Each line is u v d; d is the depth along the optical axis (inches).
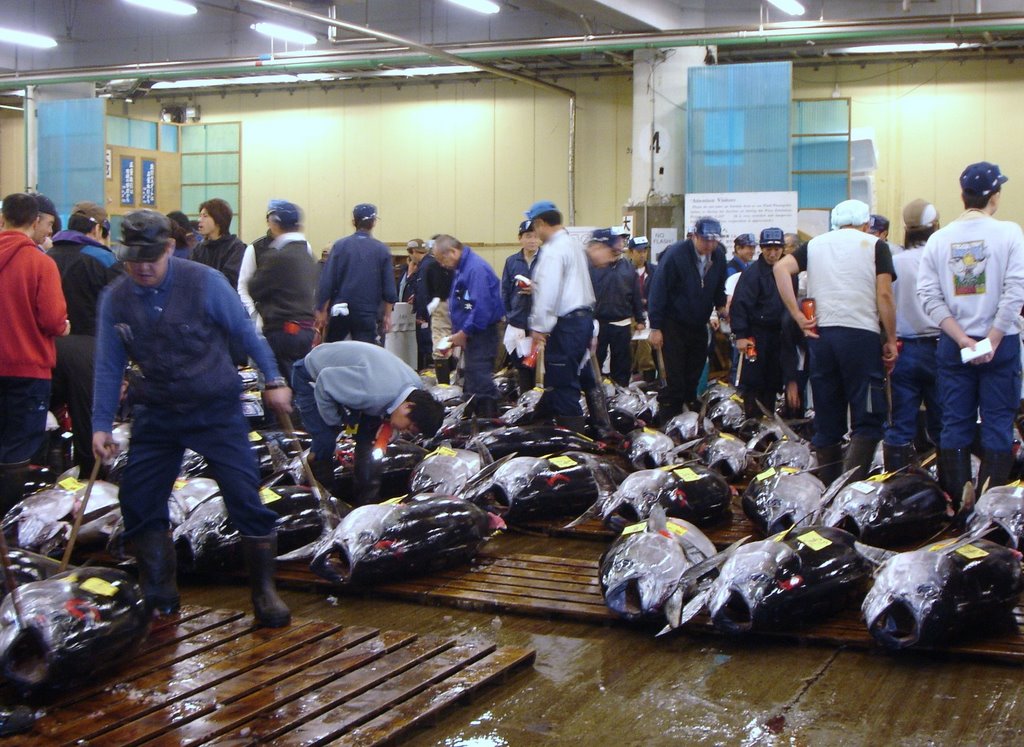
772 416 347.3
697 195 636.7
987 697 155.8
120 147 893.8
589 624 192.1
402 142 919.0
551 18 787.4
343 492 281.6
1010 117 749.9
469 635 187.0
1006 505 215.3
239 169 949.8
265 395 182.4
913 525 225.6
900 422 285.6
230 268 388.5
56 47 928.3
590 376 350.9
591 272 442.9
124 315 173.6
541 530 257.1
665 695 159.3
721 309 388.2
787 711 152.6
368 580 207.5
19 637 149.6
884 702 154.9
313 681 155.9
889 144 779.4
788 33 649.0
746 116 685.3
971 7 679.7
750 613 174.1
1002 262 232.5
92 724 141.0
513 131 882.1
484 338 353.1
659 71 712.4
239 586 219.3
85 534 230.7
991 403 237.1
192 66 783.1
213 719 142.4
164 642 172.2
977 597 168.9
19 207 243.9
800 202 748.0
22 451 243.4
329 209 947.3
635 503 240.5
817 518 227.8
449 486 265.7
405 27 826.8
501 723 149.9
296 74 868.6
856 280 259.4
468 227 901.8
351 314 363.9
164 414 177.6
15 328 237.9
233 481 179.2
